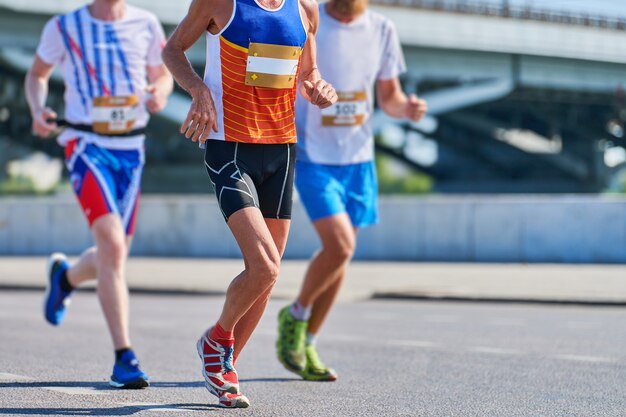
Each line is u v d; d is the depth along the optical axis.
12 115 159.88
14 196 135.62
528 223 49.84
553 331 24.09
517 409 12.69
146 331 23.66
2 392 13.46
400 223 51.91
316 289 15.30
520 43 139.38
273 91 11.66
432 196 151.50
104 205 14.70
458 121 191.88
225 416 11.75
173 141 171.00
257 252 11.18
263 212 11.92
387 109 16.47
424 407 12.75
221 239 55.47
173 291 38.69
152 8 105.12
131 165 15.23
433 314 29.58
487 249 50.44
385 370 16.72
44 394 13.30
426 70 134.25
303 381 15.32
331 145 15.55
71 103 15.18
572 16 146.00
